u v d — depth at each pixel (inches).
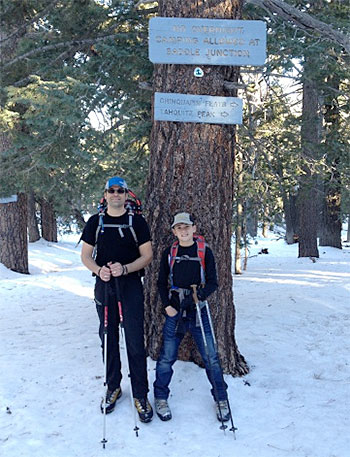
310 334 251.8
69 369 186.2
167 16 179.9
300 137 419.2
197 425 147.1
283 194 450.9
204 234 179.0
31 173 309.6
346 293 367.6
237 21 172.6
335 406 161.3
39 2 348.2
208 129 177.9
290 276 498.6
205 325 153.3
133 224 151.8
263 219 565.6
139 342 150.6
